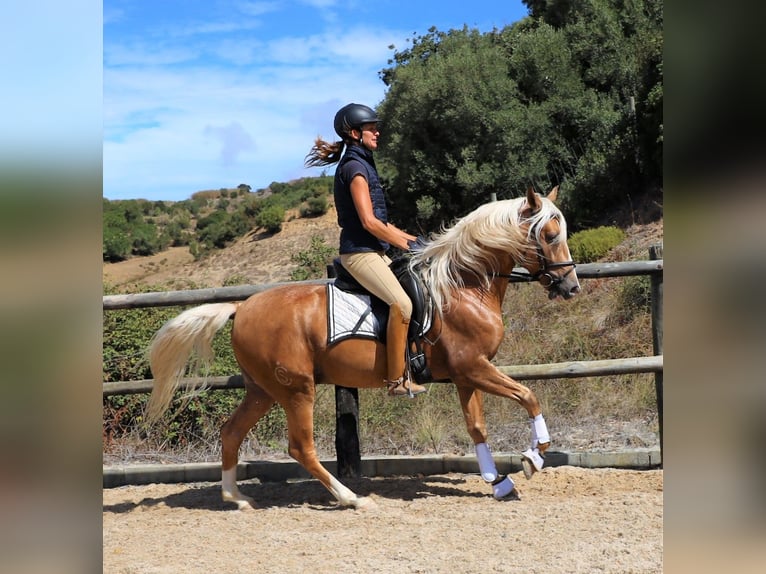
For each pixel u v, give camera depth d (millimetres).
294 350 4422
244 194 57750
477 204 20844
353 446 5285
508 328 10016
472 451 5699
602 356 8875
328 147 4629
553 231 4574
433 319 4543
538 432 4547
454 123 21125
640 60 18156
